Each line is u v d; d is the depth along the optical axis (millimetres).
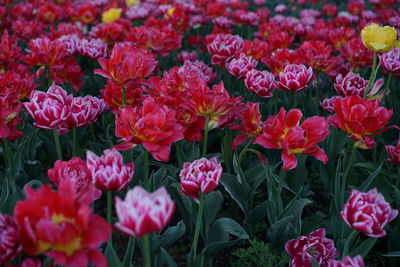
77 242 669
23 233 657
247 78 1153
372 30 1085
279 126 877
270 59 1384
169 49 1712
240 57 1307
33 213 666
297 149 871
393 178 1220
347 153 1228
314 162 1384
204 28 2654
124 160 1079
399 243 1039
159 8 2602
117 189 775
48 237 643
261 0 3100
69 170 846
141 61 1038
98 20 2607
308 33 1940
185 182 825
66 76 1487
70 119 969
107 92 1179
